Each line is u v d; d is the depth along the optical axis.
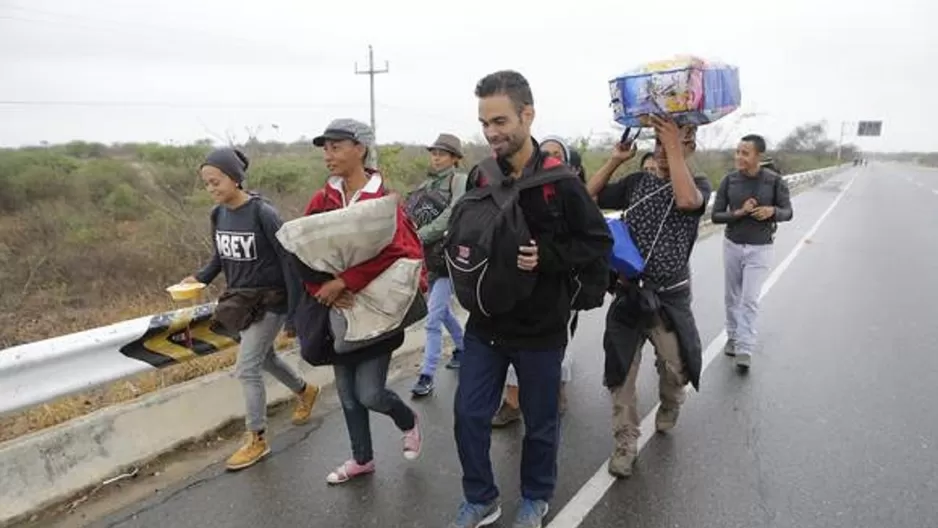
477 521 2.81
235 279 3.47
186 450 3.68
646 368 5.09
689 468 3.44
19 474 3.00
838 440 3.76
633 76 2.90
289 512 3.05
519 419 4.05
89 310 9.52
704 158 20.83
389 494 3.22
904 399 4.39
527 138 2.43
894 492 3.18
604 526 2.92
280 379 3.85
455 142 4.48
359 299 2.93
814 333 6.06
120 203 19.53
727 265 5.27
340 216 2.73
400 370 5.12
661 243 3.19
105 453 3.34
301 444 3.78
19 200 20.64
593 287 2.68
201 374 4.49
